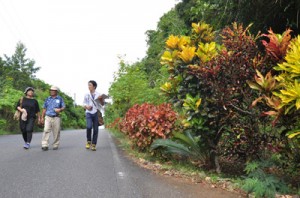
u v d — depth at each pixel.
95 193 5.14
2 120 22.44
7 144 12.23
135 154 8.77
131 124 8.99
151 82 16.83
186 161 7.41
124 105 17.36
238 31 5.81
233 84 5.57
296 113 4.71
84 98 10.38
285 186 5.04
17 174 6.45
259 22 8.77
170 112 7.69
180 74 6.37
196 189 5.40
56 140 10.58
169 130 7.48
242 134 5.45
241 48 5.64
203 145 6.43
